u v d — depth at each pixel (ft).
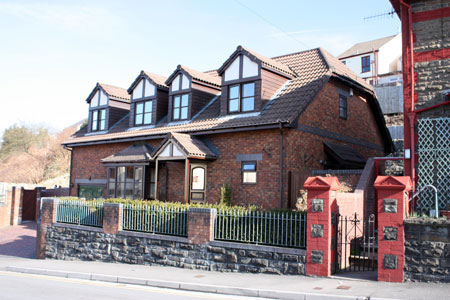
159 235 42.29
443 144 38.70
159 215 43.42
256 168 53.98
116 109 80.48
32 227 84.58
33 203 94.43
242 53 58.59
